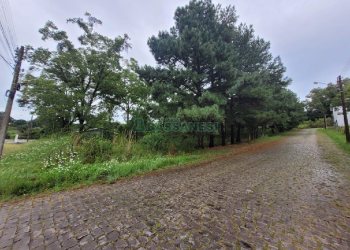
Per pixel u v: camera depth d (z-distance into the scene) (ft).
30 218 11.89
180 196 15.47
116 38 62.95
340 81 52.70
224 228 10.25
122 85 68.54
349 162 28.02
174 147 43.60
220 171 24.67
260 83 47.67
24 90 53.62
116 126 62.39
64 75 61.82
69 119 58.85
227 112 51.08
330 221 10.82
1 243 9.14
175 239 9.28
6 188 16.79
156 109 43.98
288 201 13.87
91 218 11.73
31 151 32.81
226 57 44.62
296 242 8.87
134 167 25.85
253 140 79.61
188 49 42.93
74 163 24.76
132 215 12.05
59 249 8.59
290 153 39.65
